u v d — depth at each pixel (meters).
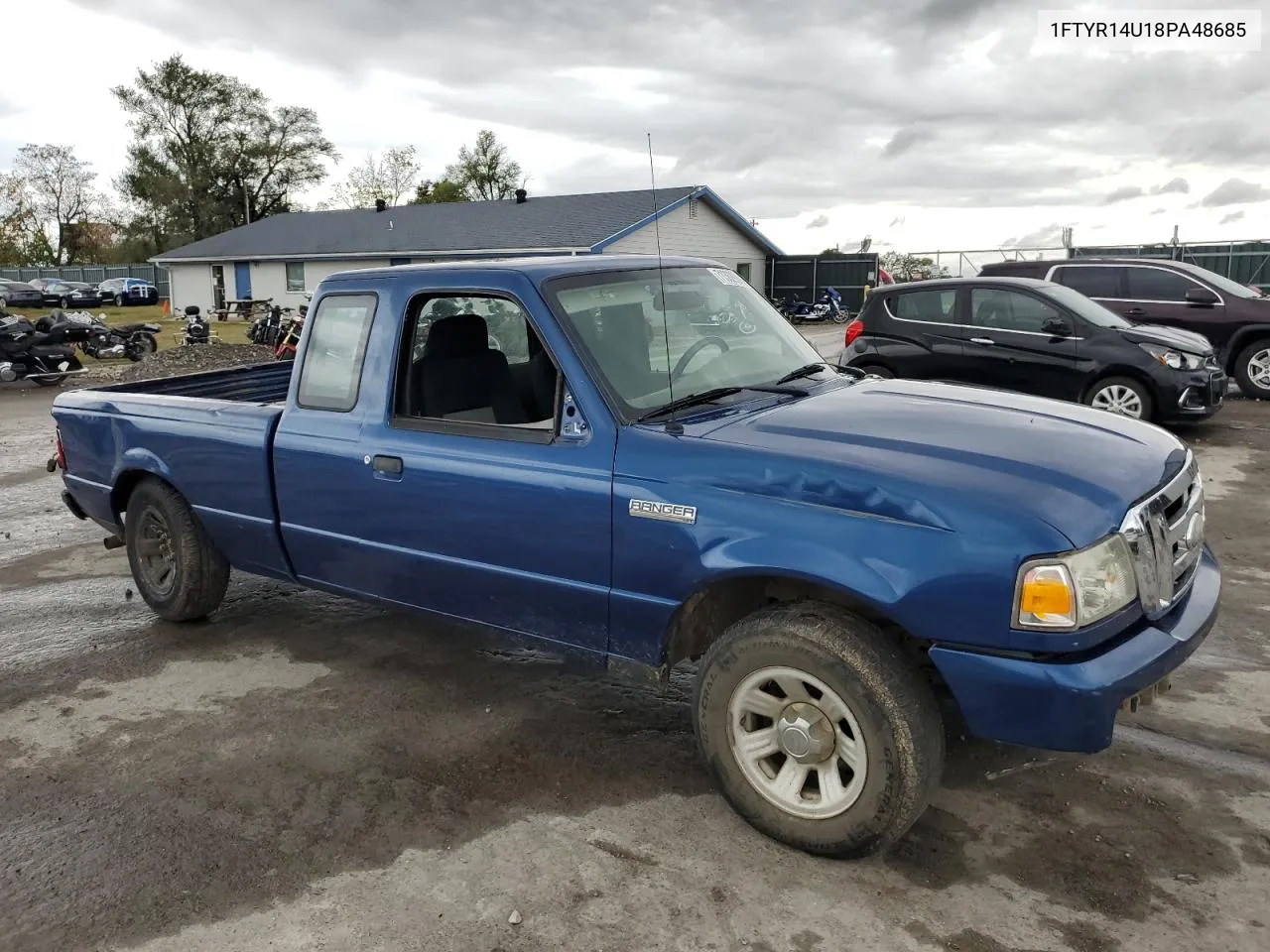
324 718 4.14
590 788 3.53
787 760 3.07
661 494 3.16
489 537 3.65
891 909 2.81
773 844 3.15
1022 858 3.04
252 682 4.52
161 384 5.66
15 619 5.45
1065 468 2.93
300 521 4.36
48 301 43.38
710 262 4.49
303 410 4.29
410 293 3.94
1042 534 2.66
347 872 3.08
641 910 2.85
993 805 3.33
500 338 4.17
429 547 3.88
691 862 3.07
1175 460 3.26
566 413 3.45
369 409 4.02
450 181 74.38
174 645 5.01
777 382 3.88
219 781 3.64
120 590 5.94
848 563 2.83
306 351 4.32
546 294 3.59
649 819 3.32
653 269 4.05
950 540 2.71
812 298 38.06
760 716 3.19
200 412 4.77
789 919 2.79
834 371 4.24
